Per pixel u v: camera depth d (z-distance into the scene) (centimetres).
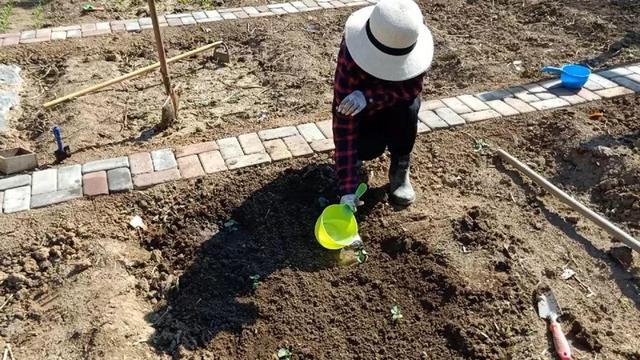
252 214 342
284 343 273
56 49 552
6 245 315
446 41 565
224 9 646
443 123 425
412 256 313
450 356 266
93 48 556
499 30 588
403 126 322
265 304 290
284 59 540
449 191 366
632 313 288
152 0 385
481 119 431
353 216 308
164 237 330
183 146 401
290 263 314
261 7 652
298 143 402
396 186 349
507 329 273
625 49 537
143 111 459
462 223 331
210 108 467
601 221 326
